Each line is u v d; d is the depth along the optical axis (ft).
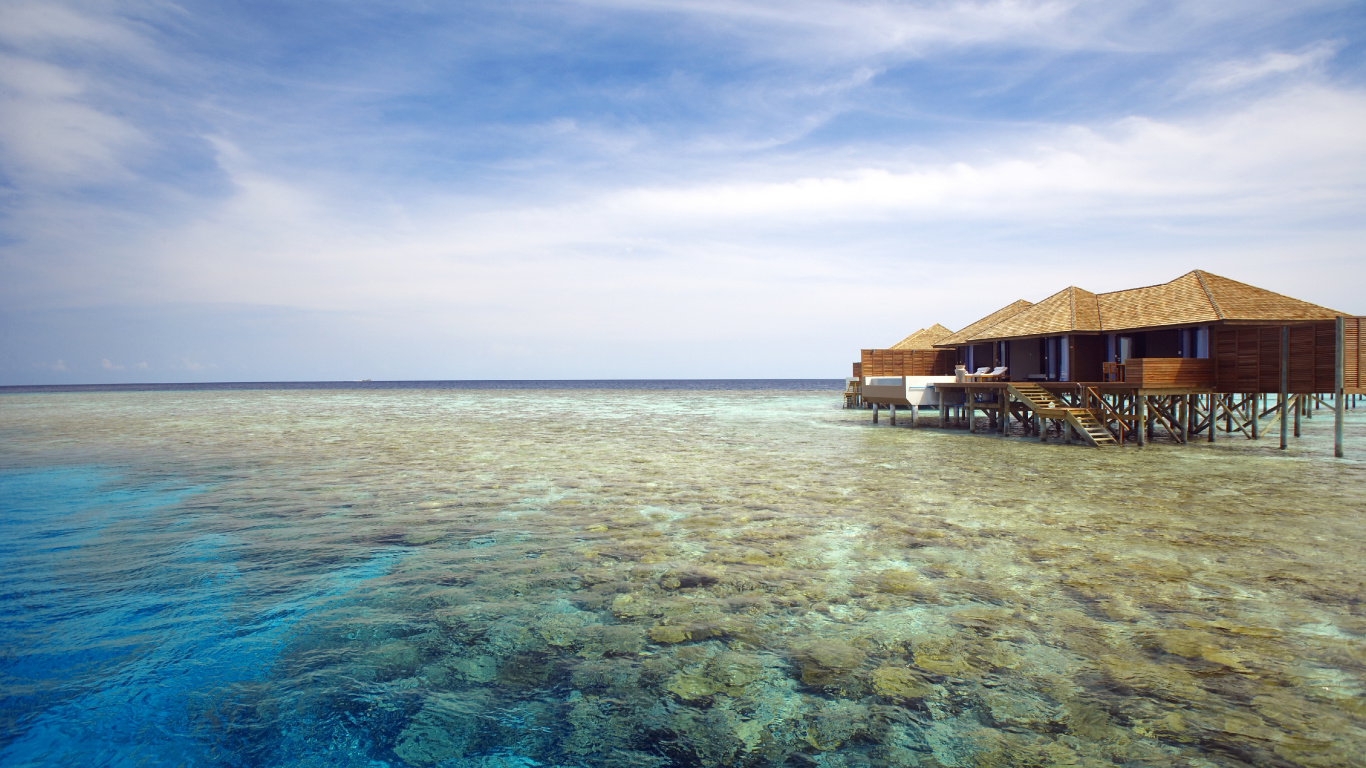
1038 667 17.93
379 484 47.65
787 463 57.47
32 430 95.91
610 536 32.35
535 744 14.87
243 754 14.62
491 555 29.19
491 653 19.31
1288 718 15.23
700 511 37.91
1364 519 34.81
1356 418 102.53
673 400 214.48
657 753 14.42
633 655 19.04
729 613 22.09
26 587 25.22
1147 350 74.59
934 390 93.61
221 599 23.88
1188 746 14.23
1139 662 18.15
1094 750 14.15
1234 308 67.26
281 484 47.83
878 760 13.97
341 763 14.26
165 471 54.44
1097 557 28.12
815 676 17.63
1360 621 20.89
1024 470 52.26
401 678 17.92
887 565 27.20
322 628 21.24
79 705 16.67
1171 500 40.06
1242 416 77.71
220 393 330.54
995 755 14.06
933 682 17.20
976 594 23.65
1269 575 25.52
